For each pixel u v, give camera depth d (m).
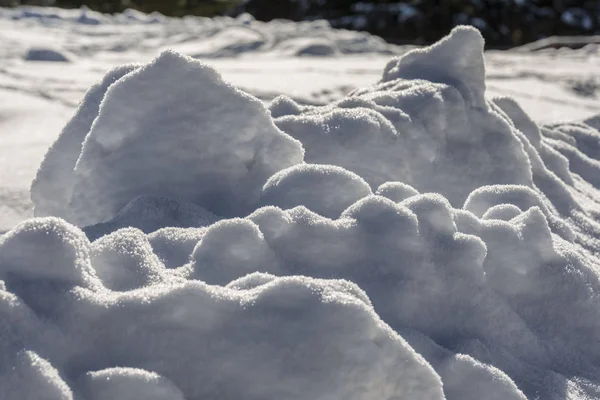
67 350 2.19
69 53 14.31
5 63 12.66
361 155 3.75
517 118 4.85
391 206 2.87
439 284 2.81
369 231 2.82
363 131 3.77
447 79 4.41
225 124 3.34
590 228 4.22
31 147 6.54
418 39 35.47
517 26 35.66
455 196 4.08
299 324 2.22
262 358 2.20
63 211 3.67
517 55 18.20
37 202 3.70
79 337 2.22
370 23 35.75
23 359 2.06
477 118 4.28
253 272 2.66
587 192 4.91
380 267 2.77
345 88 9.79
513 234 3.07
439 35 35.44
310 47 16.38
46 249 2.36
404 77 4.56
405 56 4.62
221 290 2.30
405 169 3.84
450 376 2.52
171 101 3.33
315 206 3.09
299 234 2.76
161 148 3.30
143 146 3.30
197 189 3.31
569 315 3.05
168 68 3.30
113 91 3.32
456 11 35.47
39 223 2.42
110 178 3.30
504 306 2.90
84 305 2.25
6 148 6.48
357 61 14.49
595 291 3.12
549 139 5.50
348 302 2.24
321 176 3.13
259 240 2.69
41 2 35.53
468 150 4.18
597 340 3.04
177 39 18.27
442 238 2.88
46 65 12.87
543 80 12.05
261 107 3.39
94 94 3.75
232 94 3.35
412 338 2.60
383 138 3.81
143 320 2.24
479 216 3.54
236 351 2.21
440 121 4.12
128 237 2.62
